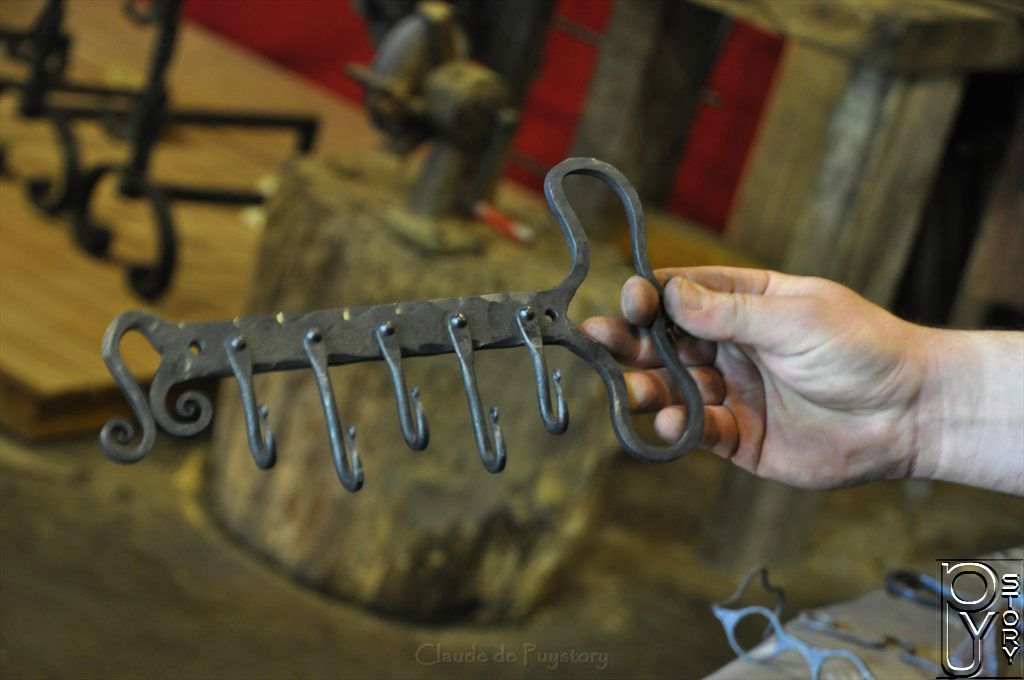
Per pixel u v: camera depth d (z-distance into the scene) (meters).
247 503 2.22
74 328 2.52
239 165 3.60
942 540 2.80
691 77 2.92
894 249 2.32
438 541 2.11
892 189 2.26
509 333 0.83
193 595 2.05
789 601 2.46
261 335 0.76
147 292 2.69
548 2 2.37
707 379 1.03
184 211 3.21
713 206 3.52
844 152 2.25
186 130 3.74
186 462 2.42
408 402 0.79
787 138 3.04
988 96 2.74
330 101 4.40
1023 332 1.01
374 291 2.08
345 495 2.11
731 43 3.41
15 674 1.76
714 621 2.35
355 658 2.01
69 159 2.82
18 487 2.19
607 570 2.45
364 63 4.47
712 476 2.90
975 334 1.00
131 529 2.17
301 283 2.16
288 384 2.13
